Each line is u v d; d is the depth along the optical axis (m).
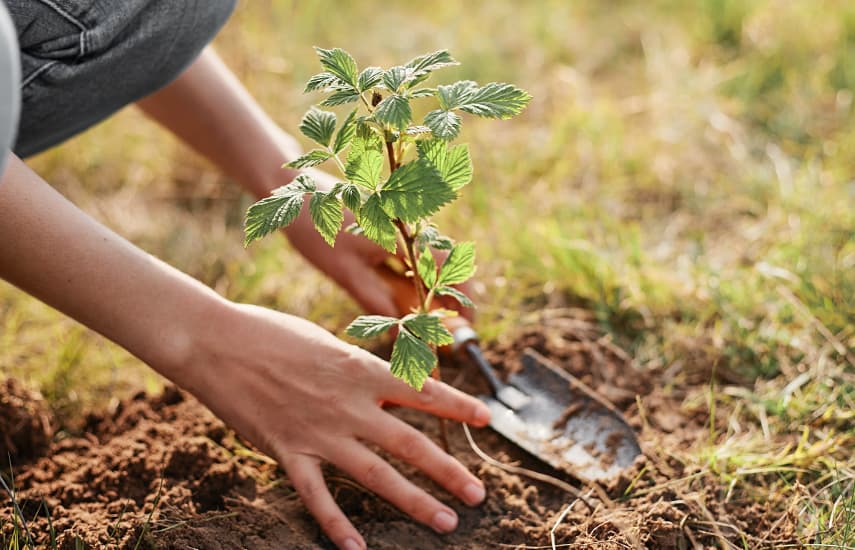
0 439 0.88
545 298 1.06
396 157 0.74
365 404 0.81
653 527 0.82
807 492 0.85
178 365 0.78
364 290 0.96
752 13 1.40
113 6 0.79
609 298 1.03
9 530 0.81
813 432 0.91
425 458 0.82
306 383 0.80
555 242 1.07
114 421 0.93
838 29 1.35
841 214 1.08
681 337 1.00
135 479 0.86
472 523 0.84
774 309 1.00
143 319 0.77
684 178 1.19
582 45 1.44
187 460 0.86
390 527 0.84
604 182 1.19
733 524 0.84
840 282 1.00
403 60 1.36
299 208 0.72
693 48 1.39
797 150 1.21
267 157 0.95
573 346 0.99
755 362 0.97
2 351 0.99
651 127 1.28
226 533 0.82
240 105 0.95
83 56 0.80
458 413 0.84
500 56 1.40
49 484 0.86
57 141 0.90
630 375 0.97
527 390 0.93
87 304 0.76
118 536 0.80
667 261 1.08
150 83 0.86
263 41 1.34
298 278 1.08
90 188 1.21
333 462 0.81
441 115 0.70
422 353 0.74
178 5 0.82
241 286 1.06
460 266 0.78
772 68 1.32
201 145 0.97
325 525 0.81
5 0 0.76
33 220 0.74
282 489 0.87
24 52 0.78
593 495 0.85
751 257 1.07
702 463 0.88
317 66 1.33
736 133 1.24
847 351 0.97
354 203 0.72
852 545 0.81
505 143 1.25
